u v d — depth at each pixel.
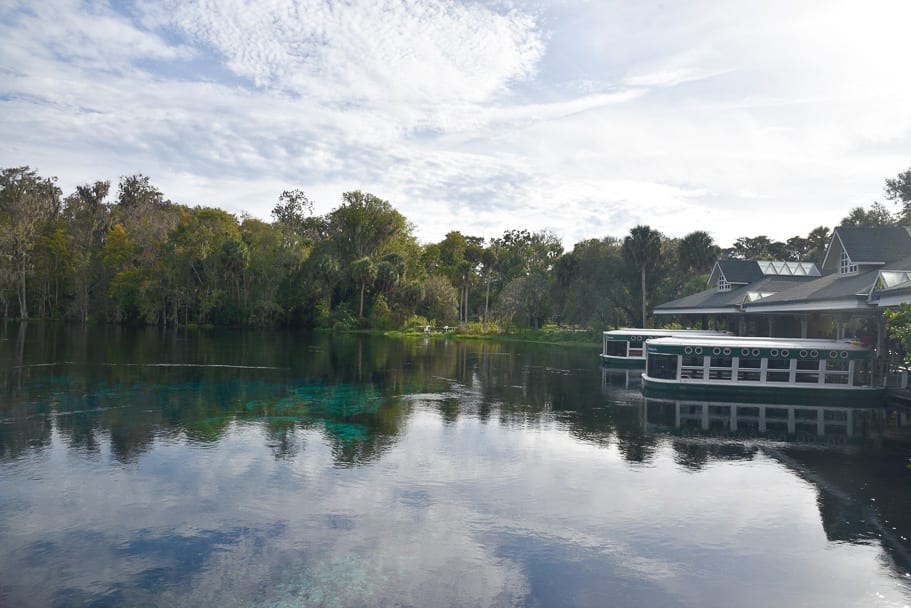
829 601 8.58
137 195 105.25
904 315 17.58
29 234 89.06
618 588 8.80
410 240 101.94
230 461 14.57
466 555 9.73
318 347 52.12
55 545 9.83
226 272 82.62
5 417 19.34
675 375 27.28
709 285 54.12
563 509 11.83
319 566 9.23
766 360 26.50
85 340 52.66
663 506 12.12
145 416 19.80
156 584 8.61
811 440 18.03
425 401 24.14
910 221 56.41
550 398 25.64
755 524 11.29
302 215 110.69
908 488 13.46
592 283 69.06
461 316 103.81
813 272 49.41
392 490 12.72
